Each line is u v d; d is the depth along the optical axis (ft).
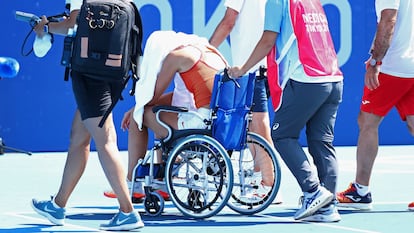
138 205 57.36
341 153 91.86
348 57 97.09
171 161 51.60
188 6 92.22
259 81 59.36
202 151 51.62
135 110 53.93
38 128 90.48
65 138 91.40
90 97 45.65
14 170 77.51
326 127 51.80
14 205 58.08
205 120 52.08
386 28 53.01
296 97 50.11
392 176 74.69
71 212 54.90
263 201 54.03
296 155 50.60
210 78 53.06
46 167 79.61
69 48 45.62
